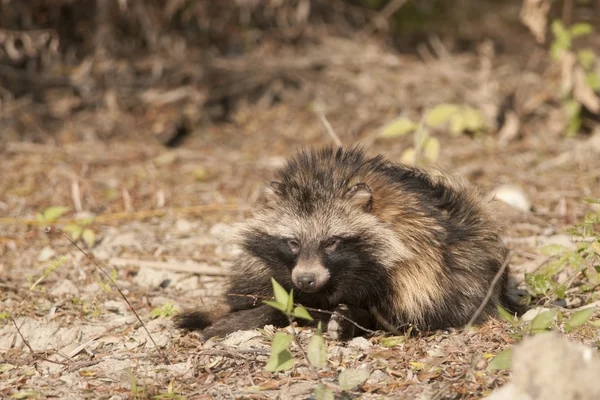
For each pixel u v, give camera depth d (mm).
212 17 17359
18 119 15797
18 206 12750
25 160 14555
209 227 11930
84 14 16578
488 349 7141
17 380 7086
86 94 16500
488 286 8102
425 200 7898
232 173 14055
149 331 8188
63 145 15281
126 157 14805
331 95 16938
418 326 7762
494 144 14969
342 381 6328
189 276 9992
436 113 12125
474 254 8016
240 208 12414
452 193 8328
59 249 11047
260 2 17766
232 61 17438
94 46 16547
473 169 13617
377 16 19000
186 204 12883
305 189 7887
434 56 18516
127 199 12656
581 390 5004
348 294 7949
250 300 8312
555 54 14391
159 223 12164
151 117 16188
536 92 16547
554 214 11633
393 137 15297
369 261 7742
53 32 15812
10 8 15773
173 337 8039
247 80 17125
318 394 6055
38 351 7867
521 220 11391
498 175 13531
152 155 14969
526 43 18984
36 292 9453
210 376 6922
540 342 5164
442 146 14992
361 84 17078
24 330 8211
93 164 14492
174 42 17156
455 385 6383
